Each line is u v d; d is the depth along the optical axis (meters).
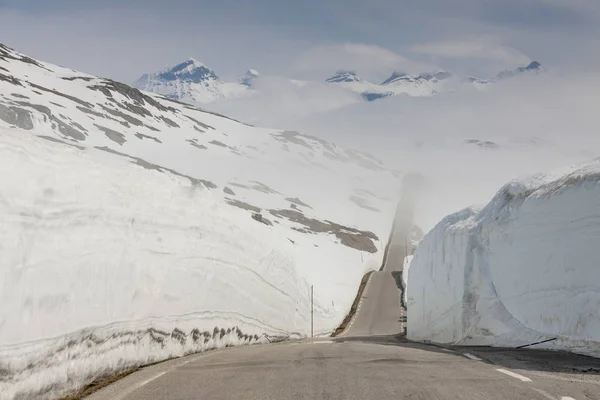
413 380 7.82
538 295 14.01
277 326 26.64
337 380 7.97
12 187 7.39
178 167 132.25
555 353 11.34
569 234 12.93
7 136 7.97
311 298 38.66
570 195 12.98
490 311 16.06
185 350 13.73
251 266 21.97
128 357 10.23
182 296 13.80
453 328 18.97
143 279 11.48
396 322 55.47
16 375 6.64
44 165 8.51
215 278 16.94
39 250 7.67
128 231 11.20
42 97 141.50
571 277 12.73
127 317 10.43
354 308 63.12
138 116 172.38
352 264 82.12
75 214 9.02
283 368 9.47
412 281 27.83
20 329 6.88
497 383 7.48
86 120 140.88
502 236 16.08
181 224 14.66
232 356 12.33
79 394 7.92
